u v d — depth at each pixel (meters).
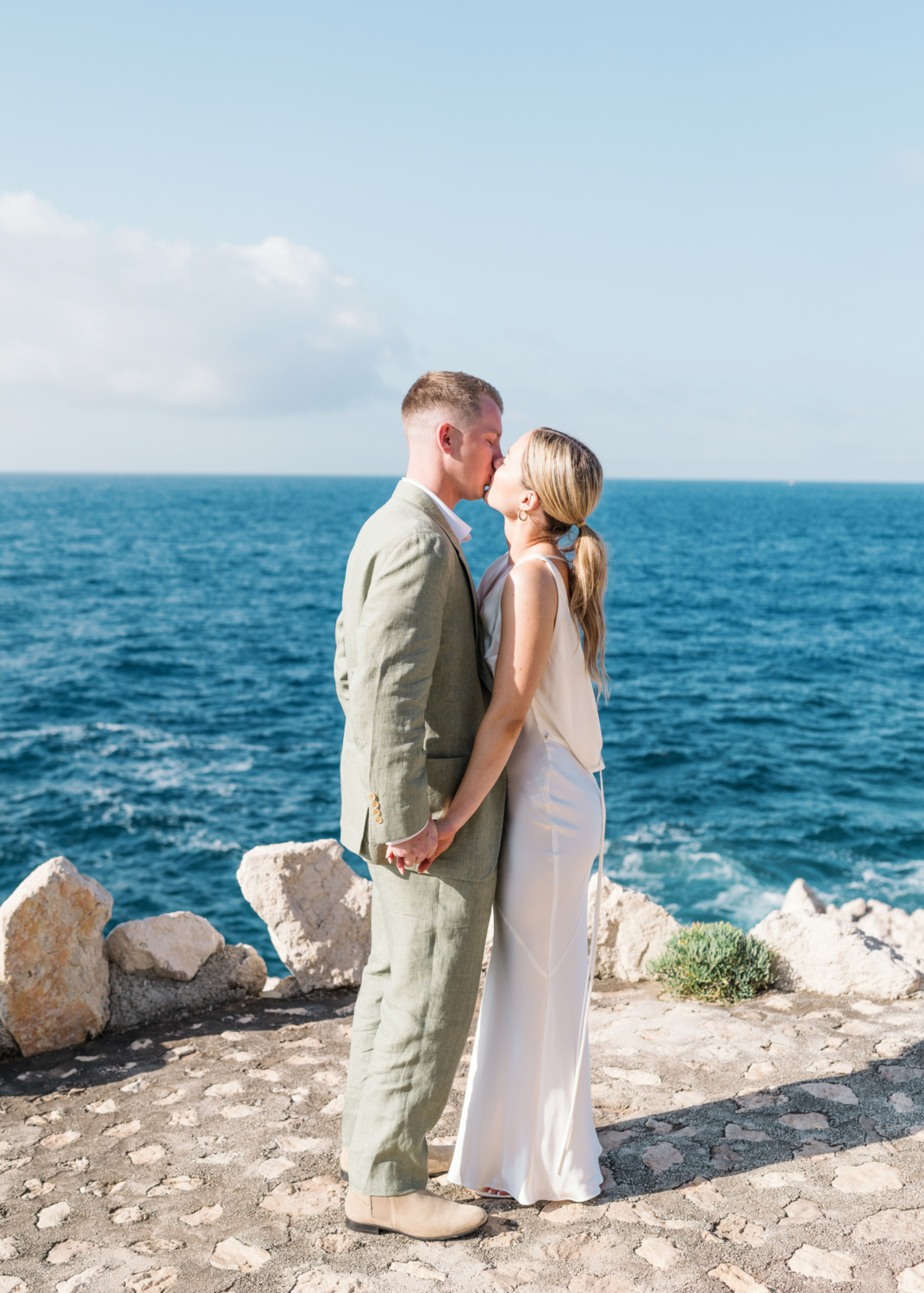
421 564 2.16
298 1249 2.39
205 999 4.18
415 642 2.13
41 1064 3.63
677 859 13.13
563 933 2.54
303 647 32.88
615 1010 4.11
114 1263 2.34
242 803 16.11
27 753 19.11
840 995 4.18
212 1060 3.62
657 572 59.69
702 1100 3.18
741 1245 2.37
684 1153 2.83
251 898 4.41
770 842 13.81
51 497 174.38
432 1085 2.39
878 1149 2.81
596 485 2.41
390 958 2.46
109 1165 2.85
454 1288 2.21
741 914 11.43
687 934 4.39
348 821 2.42
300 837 14.55
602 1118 3.08
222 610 41.53
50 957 3.73
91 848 14.01
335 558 68.75
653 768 18.05
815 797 16.08
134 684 26.16
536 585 2.35
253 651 31.97
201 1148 2.94
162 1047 3.76
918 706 23.81
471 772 2.33
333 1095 3.31
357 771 2.43
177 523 106.06
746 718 22.48
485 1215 2.48
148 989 4.07
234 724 22.11
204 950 4.19
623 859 13.15
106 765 18.34
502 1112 2.59
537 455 2.40
